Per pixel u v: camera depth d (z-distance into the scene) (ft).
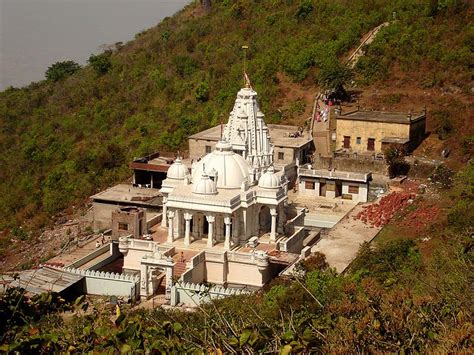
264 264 184.03
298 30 374.43
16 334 66.49
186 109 342.64
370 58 333.62
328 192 253.85
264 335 61.93
